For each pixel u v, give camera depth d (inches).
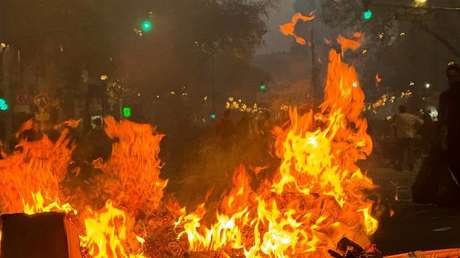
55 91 1748.3
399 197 520.7
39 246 181.0
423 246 313.3
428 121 887.1
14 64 1561.3
